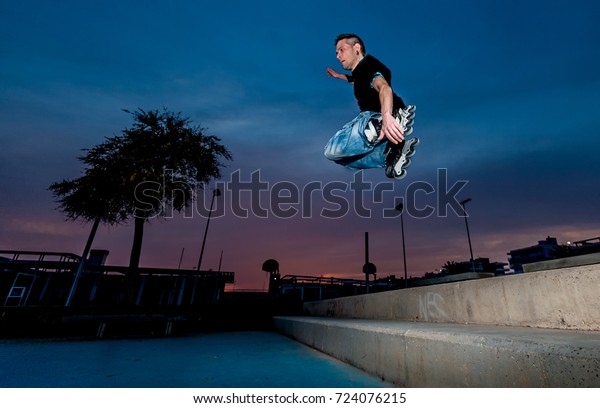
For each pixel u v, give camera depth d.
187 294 20.56
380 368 2.59
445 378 1.84
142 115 11.54
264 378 2.78
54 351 4.46
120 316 6.63
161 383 2.64
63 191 10.52
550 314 2.13
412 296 3.85
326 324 4.08
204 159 11.71
